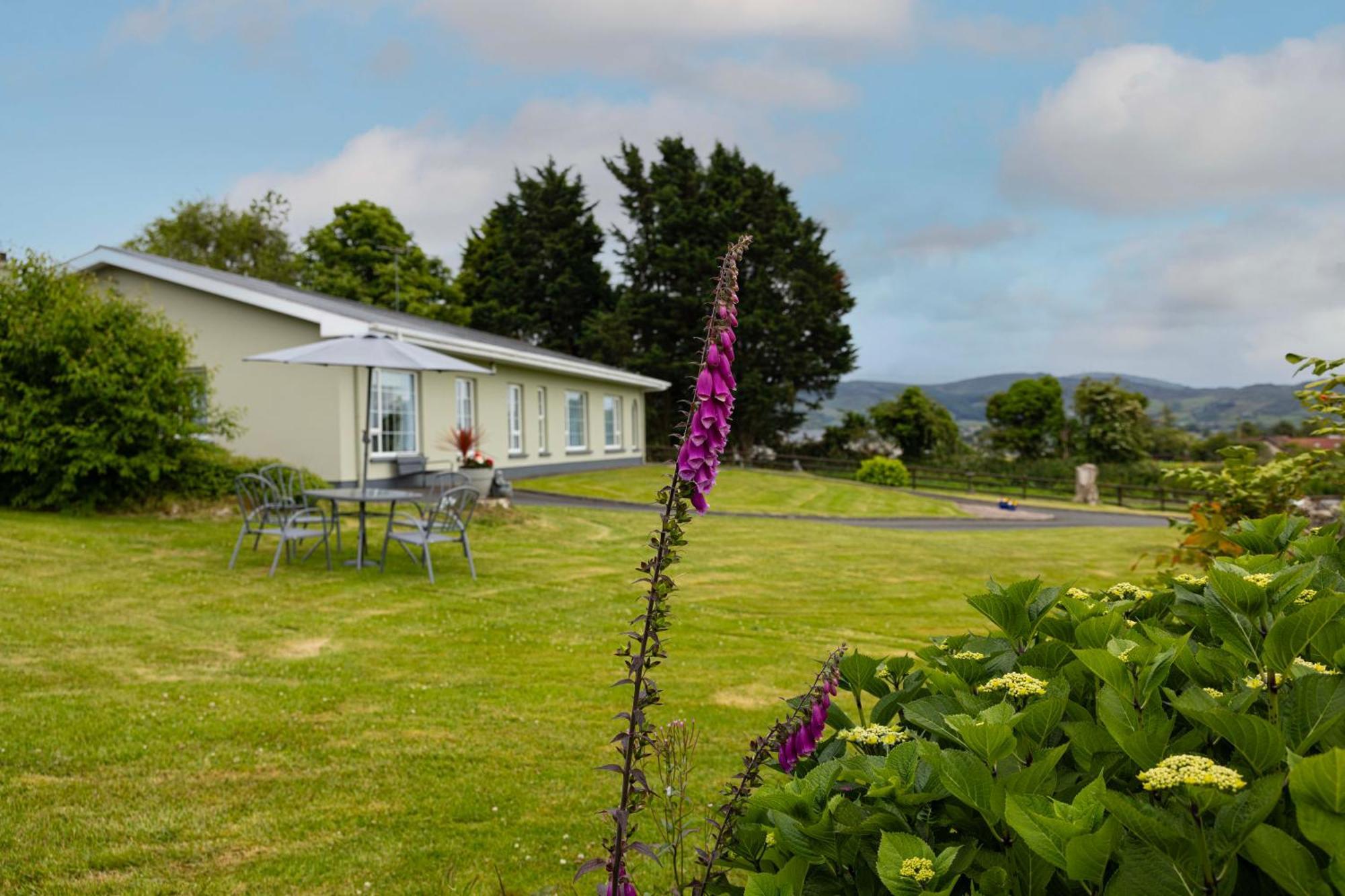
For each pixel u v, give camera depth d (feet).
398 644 21.94
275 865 10.63
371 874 10.48
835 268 122.42
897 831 4.02
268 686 17.88
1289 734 3.89
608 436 90.38
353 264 124.26
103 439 37.93
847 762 4.49
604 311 121.19
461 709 16.90
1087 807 3.39
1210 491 14.58
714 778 13.43
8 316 37.68
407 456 54.75
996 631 6.55
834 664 5.52
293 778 13.26
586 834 11.67
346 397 49.85
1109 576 38.04
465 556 35.88
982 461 115.34
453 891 10.07
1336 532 6.70
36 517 36.70
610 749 14.93
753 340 115.14
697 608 28.37
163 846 10.98
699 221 114.32
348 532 39.34
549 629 24.20
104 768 13.24
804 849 4.12
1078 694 5.02
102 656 19.34
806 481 92.89
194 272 51.80
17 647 19.49
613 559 36.81
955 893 4.13
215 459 42.52
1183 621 5.98
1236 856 3.14
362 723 15.88
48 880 10.03
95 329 38.65
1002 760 4.25
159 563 30.30
